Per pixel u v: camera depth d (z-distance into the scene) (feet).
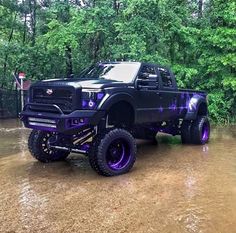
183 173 22.80
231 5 50.47
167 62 48.08
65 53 52.65
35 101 23.12
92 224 15.06
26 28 71.26
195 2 57.47
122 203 17.46
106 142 21.67
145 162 25.80
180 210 16.63
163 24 49.67
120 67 26.17
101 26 49.44
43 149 25.36
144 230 14.52
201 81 52.75
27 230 14.52
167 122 32.78
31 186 20.10
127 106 24.82
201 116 33.73
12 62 61.98
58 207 16.93
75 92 21.44
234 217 15.88
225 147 31.65
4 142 33.63
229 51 50.83
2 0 66.33
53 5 53.98
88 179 21.52
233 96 51.96
